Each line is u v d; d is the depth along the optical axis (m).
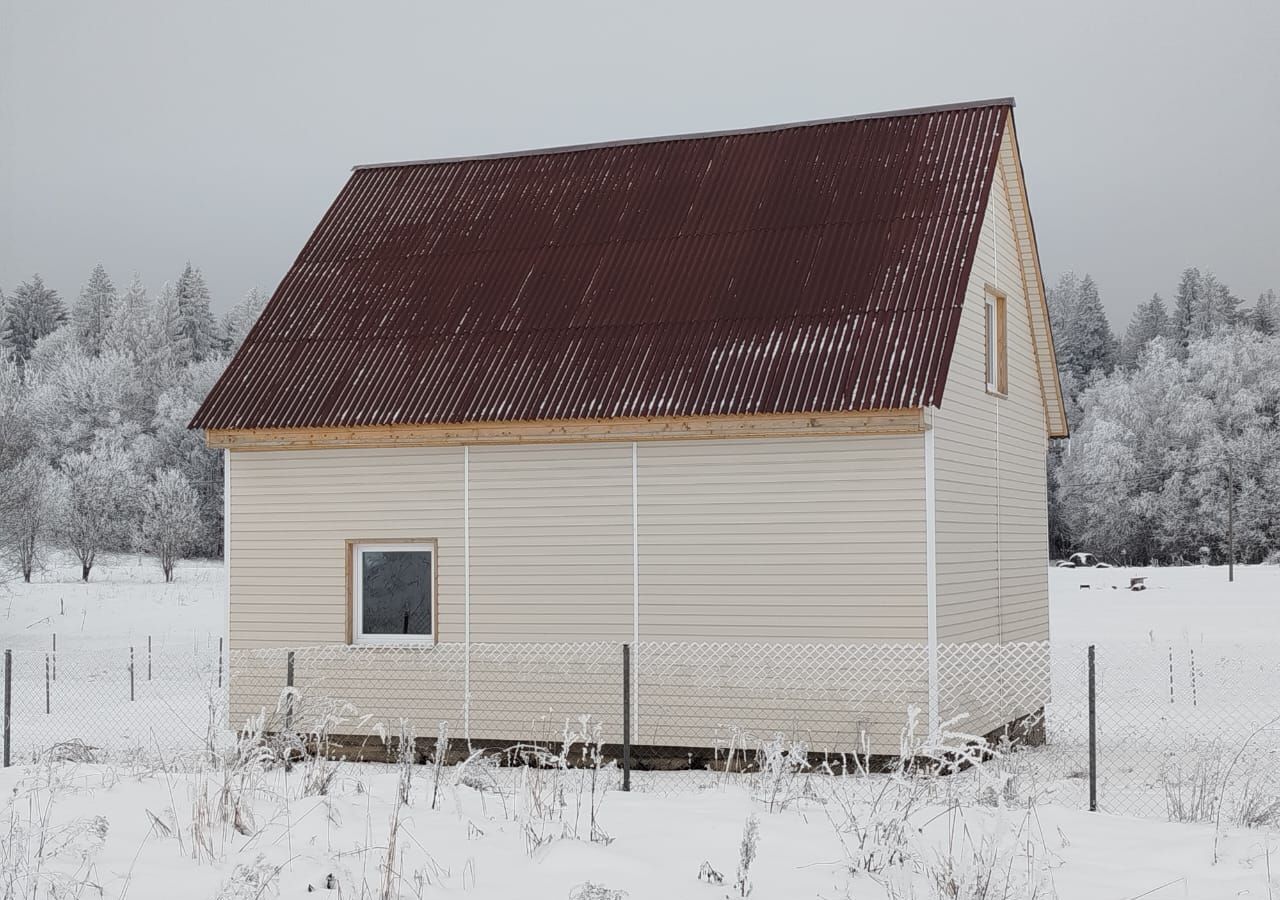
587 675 15.79
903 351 14.96
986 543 17.11
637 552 15.73
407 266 18.81
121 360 86.19
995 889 7.88
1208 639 34.75
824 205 17.33
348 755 16.59
